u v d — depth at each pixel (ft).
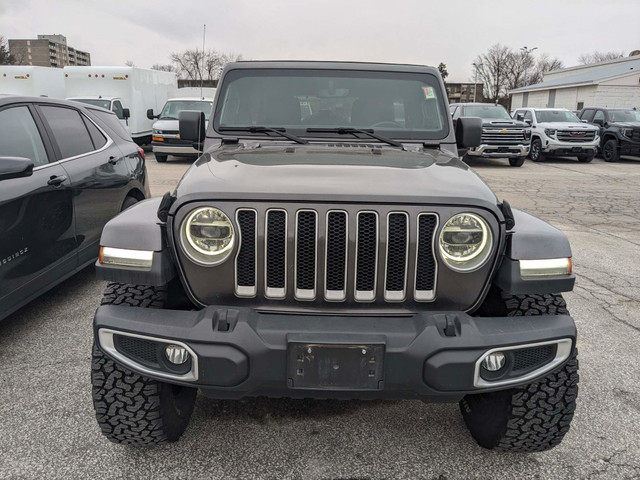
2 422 8.93
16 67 54.19
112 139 16.40
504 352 6.77
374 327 6.68
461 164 8.86
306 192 6.84
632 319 14.16
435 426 9.17
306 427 9.07
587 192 36.83
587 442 8.77
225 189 6.95
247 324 6.60
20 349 11.59
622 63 119.85
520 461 8.27
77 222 13.43
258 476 7.84
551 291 7.15
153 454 8.25
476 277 7.06
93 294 14.94
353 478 7.84
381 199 6.82
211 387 6.74
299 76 11.10
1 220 10.44
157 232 7.18
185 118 11.12
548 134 57.16
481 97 239.50
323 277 6.96
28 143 12.17
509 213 7.23
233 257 6.93
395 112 10.94
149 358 6.93
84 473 7.79
